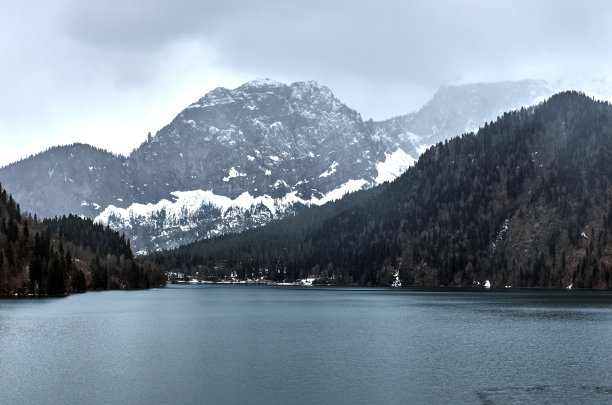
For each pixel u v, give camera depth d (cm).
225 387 8025
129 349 10988
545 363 9650
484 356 10306
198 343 11750
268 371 9031
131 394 7675
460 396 7581
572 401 7344
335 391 7812
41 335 12769
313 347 11294
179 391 7819
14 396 7581
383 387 8031
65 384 8175
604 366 9400
